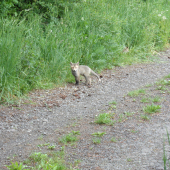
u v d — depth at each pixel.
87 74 8.14
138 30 11.80
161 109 5.96
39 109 6.26
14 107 6.25
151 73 9.22
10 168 3.60
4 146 4.54
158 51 12.15
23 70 7.32
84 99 6.99
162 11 14.41
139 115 5.70
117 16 12.15
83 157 4.07
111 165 3.80
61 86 7.93
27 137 4.89
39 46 8.49
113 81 8.48
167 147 4.25
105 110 6.15
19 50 7.13
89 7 11.20
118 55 10.50
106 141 4.59
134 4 14.01
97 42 9.91
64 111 6.20
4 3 9.16
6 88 6.59
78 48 9.30
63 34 9.35
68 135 4.82
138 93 7.12
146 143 4.44
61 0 10.84
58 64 8.32
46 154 4.09
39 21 9.83
